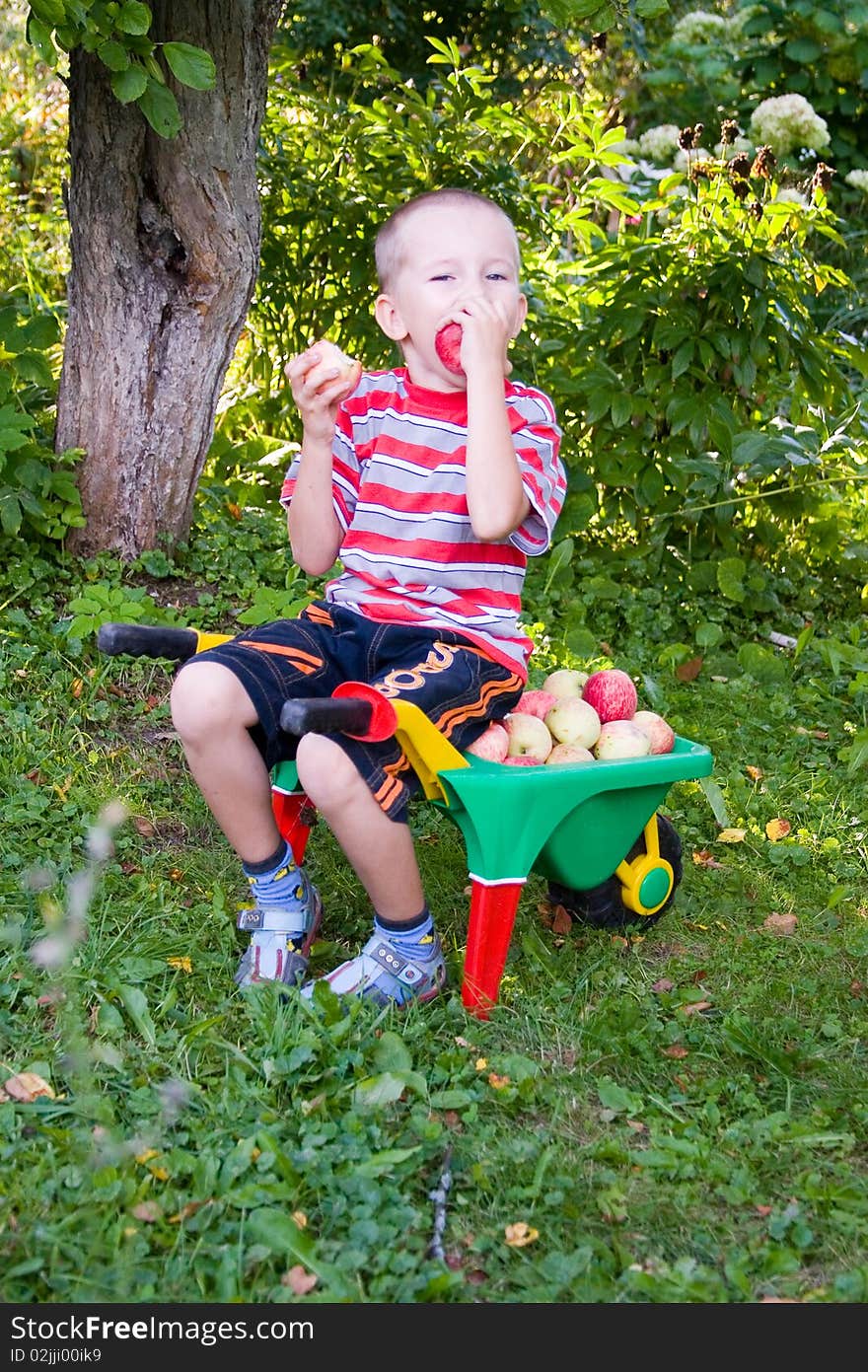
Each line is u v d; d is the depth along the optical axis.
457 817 2.24
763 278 4.29
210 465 4.74
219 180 3.64
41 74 7.10
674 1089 2.13
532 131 5.01
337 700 1.96
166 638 2.33
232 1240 1.72
